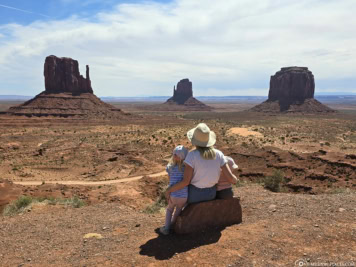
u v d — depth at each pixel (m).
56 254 5.32
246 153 40.53
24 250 5.64
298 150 64.88
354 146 72.69
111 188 22.72
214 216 5.97
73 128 133.62
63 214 8.56
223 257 4.66
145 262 4.67
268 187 23.61
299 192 23.52
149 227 6.52
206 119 190.75
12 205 11.70
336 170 29.44
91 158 61.38
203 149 5.45
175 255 4.85
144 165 50.25
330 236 5.22
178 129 111.88
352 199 7.84
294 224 5.97
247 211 7.46
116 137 99.31
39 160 59.75
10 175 45.50
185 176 5.47
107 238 6.00
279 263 4.38
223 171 5.70
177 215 5.93
